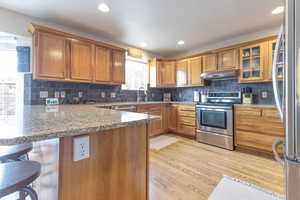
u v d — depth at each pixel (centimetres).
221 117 288
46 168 86
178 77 413
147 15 234
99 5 208
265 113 238
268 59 263
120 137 92
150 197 144
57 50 240
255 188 157
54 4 205
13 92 236
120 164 92
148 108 345
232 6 211
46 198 86
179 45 375
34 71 221
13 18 223
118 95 364
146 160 107
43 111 145
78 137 73
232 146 272
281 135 222
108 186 86
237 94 318
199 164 214
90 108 183
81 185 75
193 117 341
